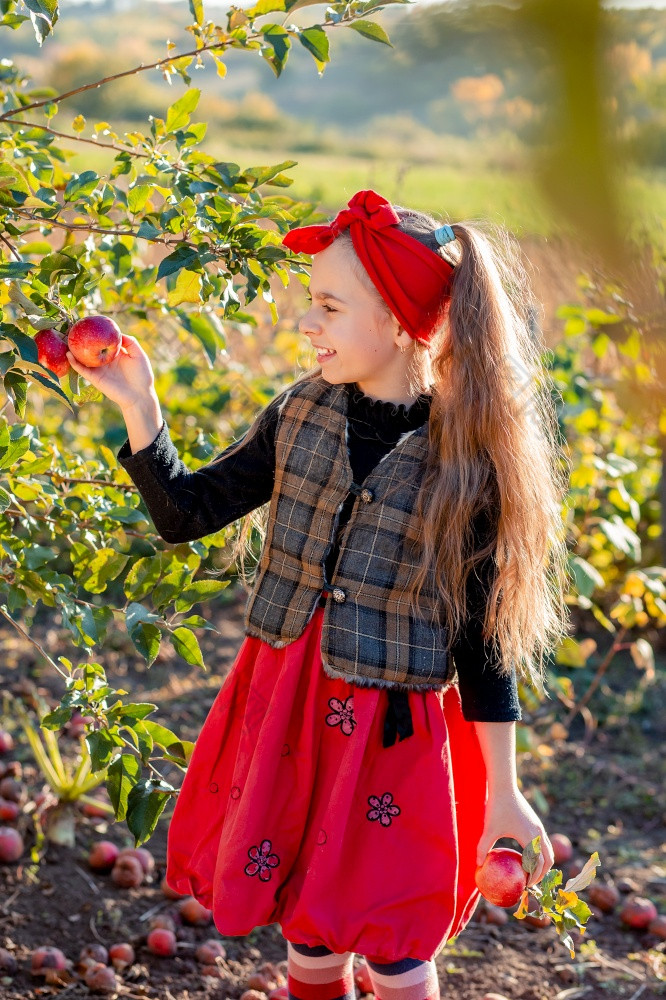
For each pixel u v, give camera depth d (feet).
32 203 5.38
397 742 5.03
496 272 5.26
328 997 5.23
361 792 4.99
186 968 7.32
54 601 5.88
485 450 5.16
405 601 5.10
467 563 5.08
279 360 16.07
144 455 5.13
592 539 12.76
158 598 5.84
